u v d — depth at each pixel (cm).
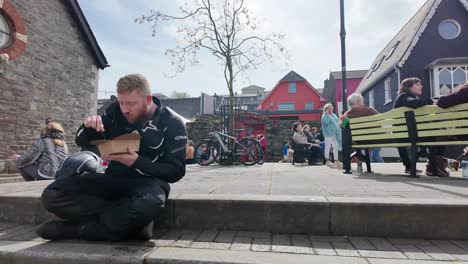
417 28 1678
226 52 1000
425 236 213
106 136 232
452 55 1647
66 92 888
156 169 211
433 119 371
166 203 239
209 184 345
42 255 182
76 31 941
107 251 185
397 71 1691
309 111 2519
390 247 196
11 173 691
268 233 227
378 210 218
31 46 766
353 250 191
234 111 998
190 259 173
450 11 1664
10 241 207
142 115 217
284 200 229
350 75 3247
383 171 537
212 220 235
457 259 175
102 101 3188
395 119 413
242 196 243
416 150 397
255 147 830
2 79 688
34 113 771
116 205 209
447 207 212
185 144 230
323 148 980
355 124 486
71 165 261
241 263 170
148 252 183
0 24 710
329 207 222
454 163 525
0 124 682
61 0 880
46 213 254
